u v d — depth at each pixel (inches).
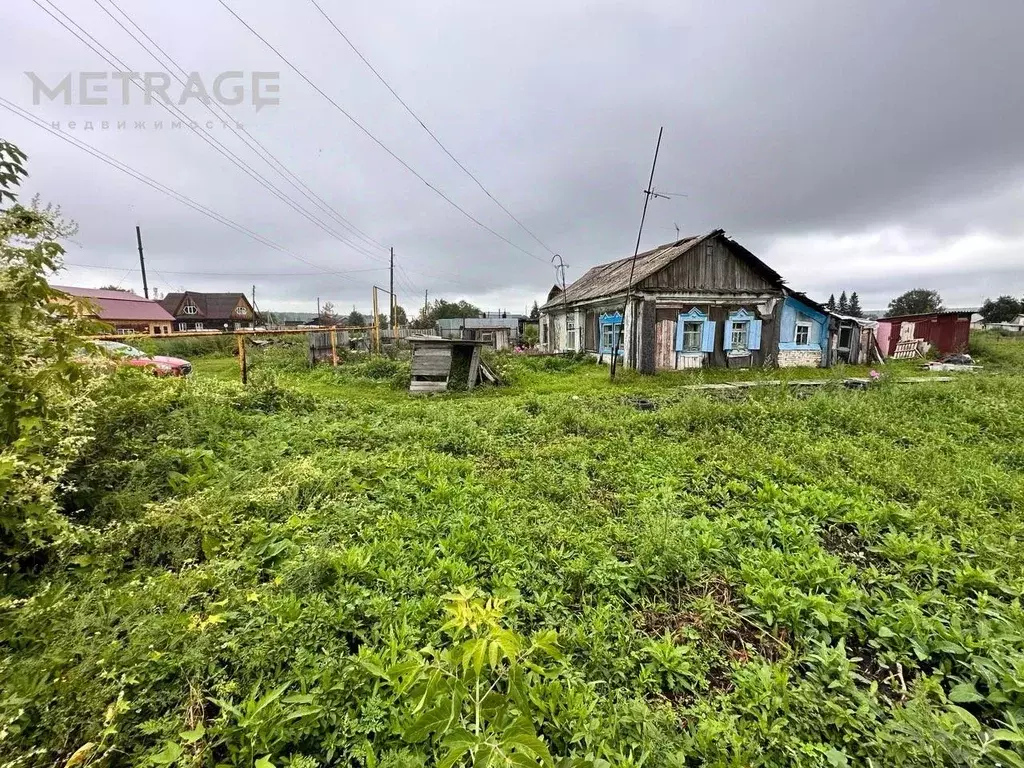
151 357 376.8
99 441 141.3
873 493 156.8
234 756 64.0
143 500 126.8
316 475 148.9
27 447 93.6
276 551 110.6
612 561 112.2
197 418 194.2
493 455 201.8
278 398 264.1
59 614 78.4
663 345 514.3
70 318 107.2
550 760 43.7
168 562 108.6
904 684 83.6
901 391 321.1
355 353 596.7
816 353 589.6
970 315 752.3
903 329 771.4
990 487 160.2
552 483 164.4
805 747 67.5
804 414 256.8
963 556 119.6
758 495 155.6
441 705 51.1
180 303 1702.8
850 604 101.0
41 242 94.7
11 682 64.0
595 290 637.3
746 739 69.1
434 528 127.7
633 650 88.0
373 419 249.6
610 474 176.6
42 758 58.6
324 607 89.4
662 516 135.0
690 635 92.8
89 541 101.3
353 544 117.3
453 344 422.3
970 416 256.2
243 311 1811.0
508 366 493.7
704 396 295.3
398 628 87.6
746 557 118.4
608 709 73.9
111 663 70.6
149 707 68.2
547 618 93.9
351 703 72.0
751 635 96.0
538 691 73.5
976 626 92.8
